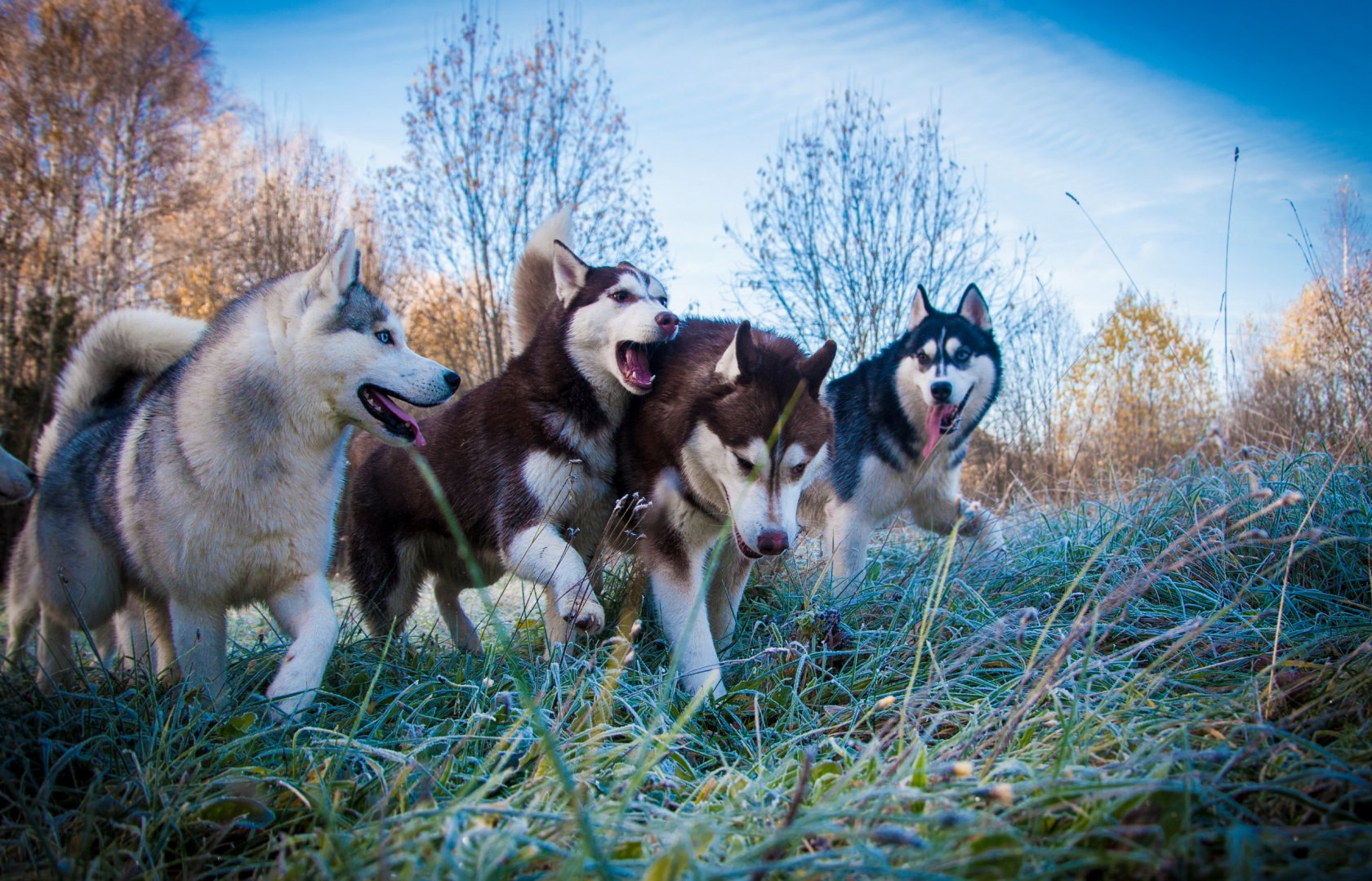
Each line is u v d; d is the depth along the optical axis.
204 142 17.84
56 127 12.44
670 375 3.64
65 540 3.38
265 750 2.30
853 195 11.10
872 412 5.04
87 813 1.85
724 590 3.70
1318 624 2.90
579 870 1.38
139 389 3.89
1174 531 3.76
